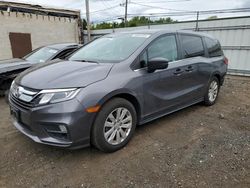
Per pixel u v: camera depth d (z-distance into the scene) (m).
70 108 2.56
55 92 2.60
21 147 3.20
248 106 5.34
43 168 2.73
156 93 3.53
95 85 2.75
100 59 3.44
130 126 3.21
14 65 5.68
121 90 2.95
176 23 13.15
